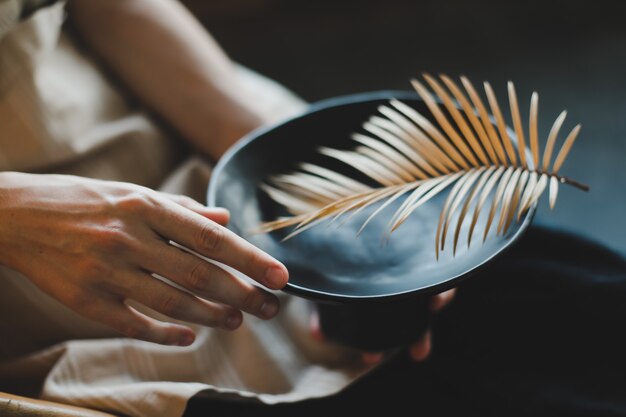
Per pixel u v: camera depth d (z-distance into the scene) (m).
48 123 0.79
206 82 0.86
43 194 0.65
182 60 0.86
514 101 0.67
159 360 0.74
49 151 0.79
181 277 0.62
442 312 0.78
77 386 0.72
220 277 0.62
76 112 0.82
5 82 0.78
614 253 0.78
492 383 0.73
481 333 0.76
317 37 1.90
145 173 0.86
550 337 0.75
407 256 0.67
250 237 0.69
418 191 0.65
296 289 0.61
